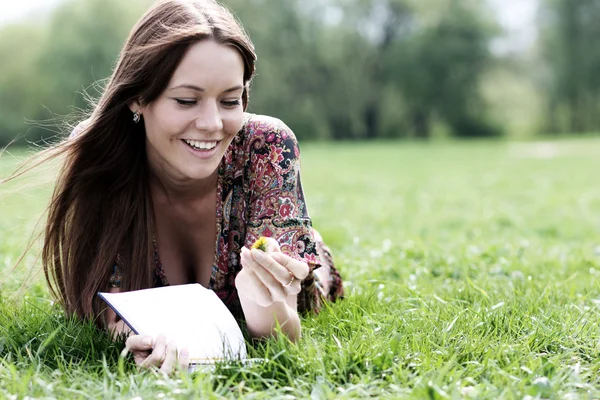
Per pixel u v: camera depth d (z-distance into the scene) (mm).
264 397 2434
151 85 2867
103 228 3297
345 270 4863
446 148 38844
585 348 2994
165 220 3393
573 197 13094
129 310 2867
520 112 61875
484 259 5395
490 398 2393
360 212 10578
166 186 3271
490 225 8625
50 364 2836
